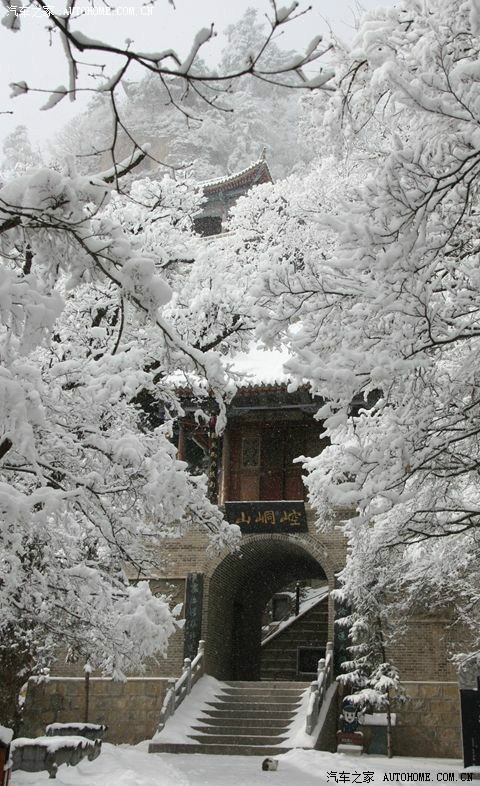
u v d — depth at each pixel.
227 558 28.72
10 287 7.98
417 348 10.44
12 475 14.62
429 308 10.22
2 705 15.88
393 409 11.95
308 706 23.66
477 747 16.89
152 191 20.08
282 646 38.03
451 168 9.66
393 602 25.23
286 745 22.67
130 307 10.01
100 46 5.36
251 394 28.28
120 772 16.42
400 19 11.02
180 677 26.62
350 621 24.66
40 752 16.33
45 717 26.58
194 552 28.50
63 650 27.22
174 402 17.95
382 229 9.47
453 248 11.34
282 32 5.47
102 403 14.94
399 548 17.48
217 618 29.39
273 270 10.98
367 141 13.42
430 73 9.32
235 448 30.83
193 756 22.06
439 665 24.95
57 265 8.25
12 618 15.36
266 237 24.11
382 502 13.02
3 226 7.76
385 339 10.48
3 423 8.98
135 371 15.10
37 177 7.52
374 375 10.15
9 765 10.36
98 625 16.39
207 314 19.08
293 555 31.67
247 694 26.59
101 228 7.89
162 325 9.11
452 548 17.14
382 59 10.52
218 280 19.06
